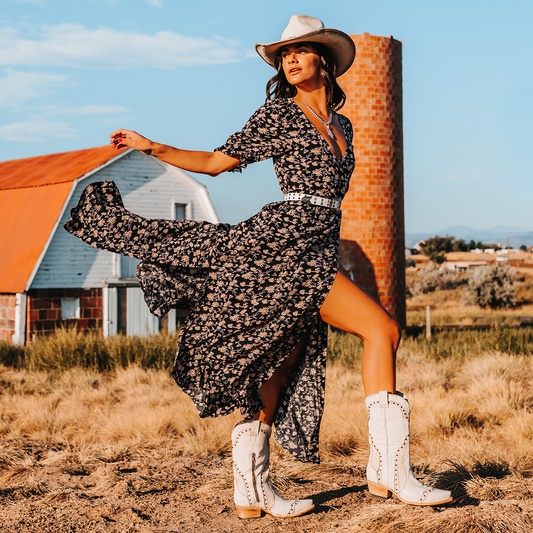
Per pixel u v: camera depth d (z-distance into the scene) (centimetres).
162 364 1287
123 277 2131
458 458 486
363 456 572
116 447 590
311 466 470
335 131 303
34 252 1970
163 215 2300
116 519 342
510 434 630
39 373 1245
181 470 479
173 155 276
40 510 358
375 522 297
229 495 379
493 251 11019
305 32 298
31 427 739
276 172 294
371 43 1723
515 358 1173
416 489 295
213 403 289
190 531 312
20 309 1948
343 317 290
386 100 1744
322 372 311
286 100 294
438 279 5388
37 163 2520
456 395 853
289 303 279
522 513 305
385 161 1739
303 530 305
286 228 281
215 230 292
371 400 297
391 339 294
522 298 4491
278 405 318
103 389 1041
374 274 1725
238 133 286
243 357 283
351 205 1725
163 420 705
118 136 277
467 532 284
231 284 281
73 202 2056
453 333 1912
